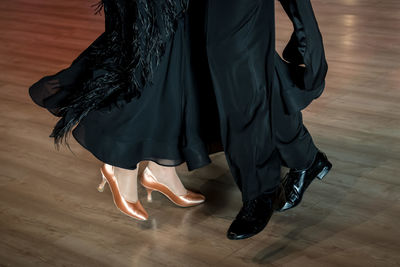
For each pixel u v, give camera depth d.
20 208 2.11
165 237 1.91
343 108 2.79
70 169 2.37
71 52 3.90
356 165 2.27
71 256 1.83
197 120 1.83
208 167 2.34
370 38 3.83
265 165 1.82
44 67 3.62
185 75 1.78
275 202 1.91
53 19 4.78
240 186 1.81
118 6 1.67
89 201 2.14
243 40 1.63
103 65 1.75
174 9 1.66
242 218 1.85
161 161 1.86
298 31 1.73
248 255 1.79
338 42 3.77
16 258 1.83
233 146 1.76
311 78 1.79
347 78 3.16
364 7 4.68
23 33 4.39
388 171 2.22
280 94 1.81
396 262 1.71
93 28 4.48
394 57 3.45
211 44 1.64
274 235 1.88
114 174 1.95
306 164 2.01
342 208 2.01
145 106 1.79
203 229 1.94
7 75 3.50
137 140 1.81
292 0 1.69
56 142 1.83
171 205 2.10
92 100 1.75
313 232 1.88
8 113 2.95
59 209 2.09
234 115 1.73
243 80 1.69
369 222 1.92
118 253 1.83
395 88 3.00
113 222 2.00
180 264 1.76
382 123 2.62
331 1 4.94
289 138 1.92
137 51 1.66
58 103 1.87
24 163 2.43
